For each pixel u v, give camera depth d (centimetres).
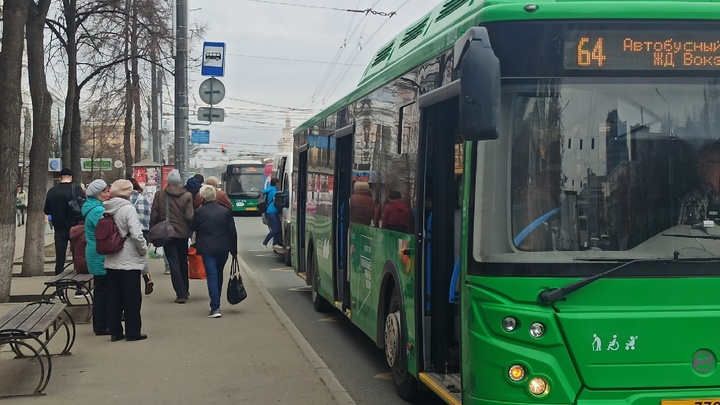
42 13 1511
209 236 1097
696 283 454
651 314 446
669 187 466
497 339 451
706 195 466
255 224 3750
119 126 4144
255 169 4591
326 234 1080
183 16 1892
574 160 465
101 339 946
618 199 463
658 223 462
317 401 673
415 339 621
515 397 445
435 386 568
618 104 469
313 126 1238
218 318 1093
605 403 441
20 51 1174
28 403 663
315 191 1195
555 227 460
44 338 941
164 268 1698
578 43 469
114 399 677
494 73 429
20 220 3819
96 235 911
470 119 427
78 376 759
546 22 468
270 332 988
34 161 1564
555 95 468
